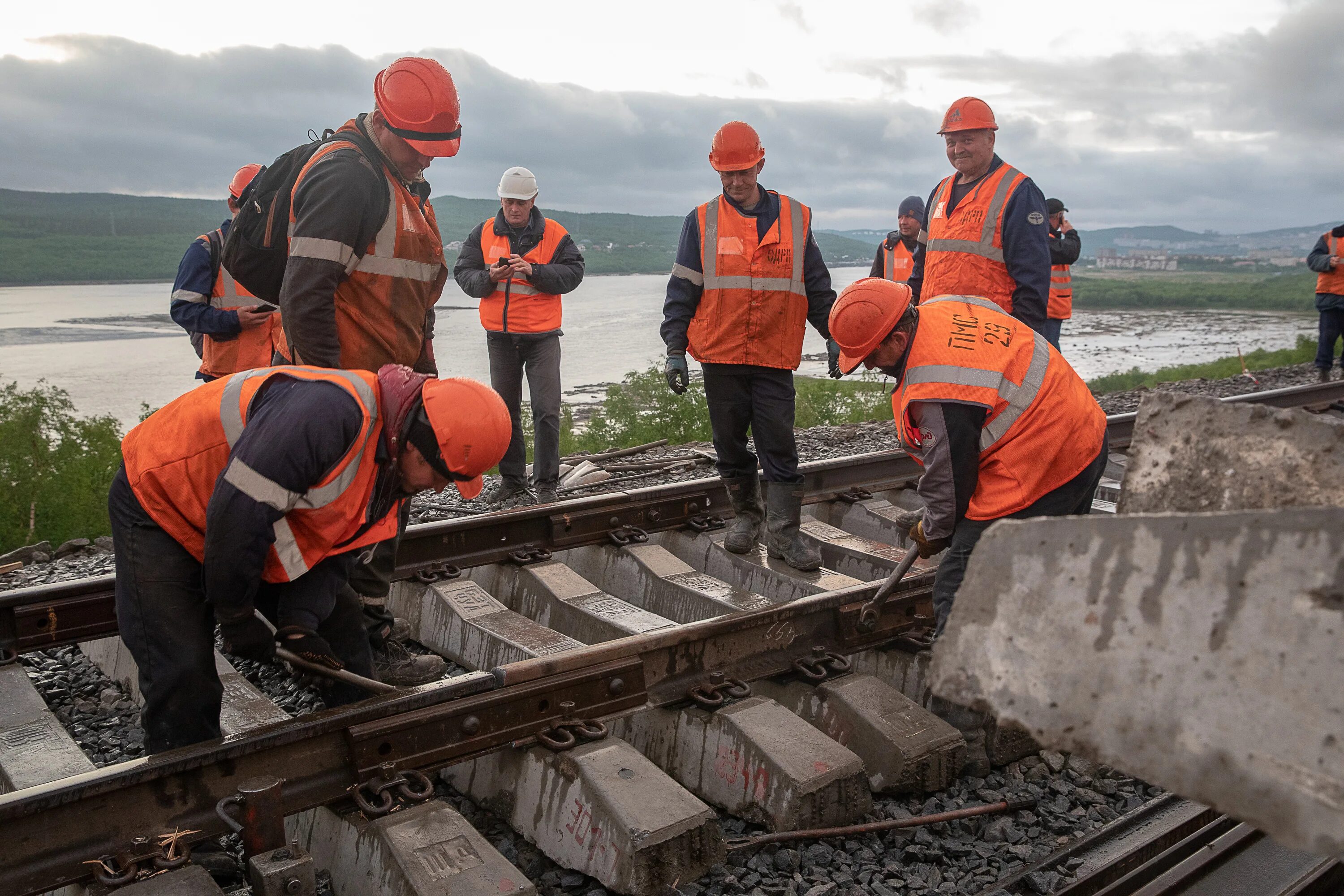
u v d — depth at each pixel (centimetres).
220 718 296
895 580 330
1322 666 106
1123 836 275
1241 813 111
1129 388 1326
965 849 264
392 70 298
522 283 583
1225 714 113
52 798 207
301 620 253
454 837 228
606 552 447
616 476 681
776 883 247
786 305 406
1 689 314
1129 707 121
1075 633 127
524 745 266
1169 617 119
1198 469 163
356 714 244
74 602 338
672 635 293
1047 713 128
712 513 494
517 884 217
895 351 286
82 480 567
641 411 896
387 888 222
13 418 577
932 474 283
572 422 1038
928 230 477
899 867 255
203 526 238
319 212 284
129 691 353
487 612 368
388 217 301
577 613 378
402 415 232
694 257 414
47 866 208
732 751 282
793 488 427
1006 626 134
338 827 242
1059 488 289
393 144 302
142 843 217
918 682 341
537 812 261
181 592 244
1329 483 145
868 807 276
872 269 837
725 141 396
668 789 249
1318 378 1144
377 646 335
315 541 239
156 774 220
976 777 308
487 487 660
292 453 216
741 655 314
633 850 231
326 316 289
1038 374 283
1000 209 435
